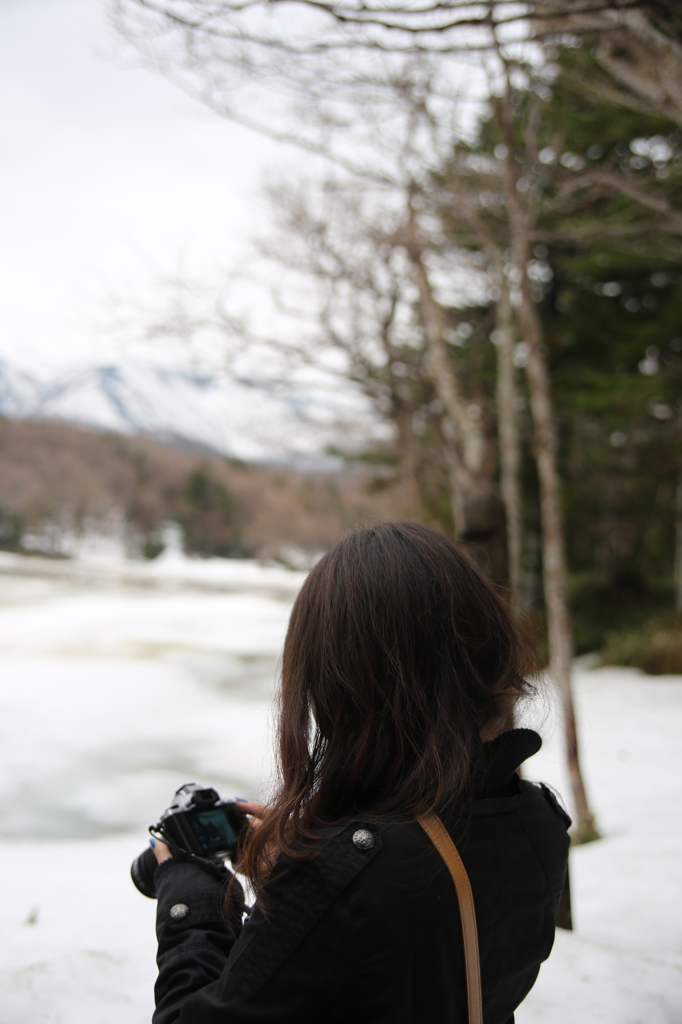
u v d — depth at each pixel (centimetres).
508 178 429
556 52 412
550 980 231
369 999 77
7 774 666
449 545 97
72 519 10650
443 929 79
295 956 77
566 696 437
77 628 1880
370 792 87
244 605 2723
